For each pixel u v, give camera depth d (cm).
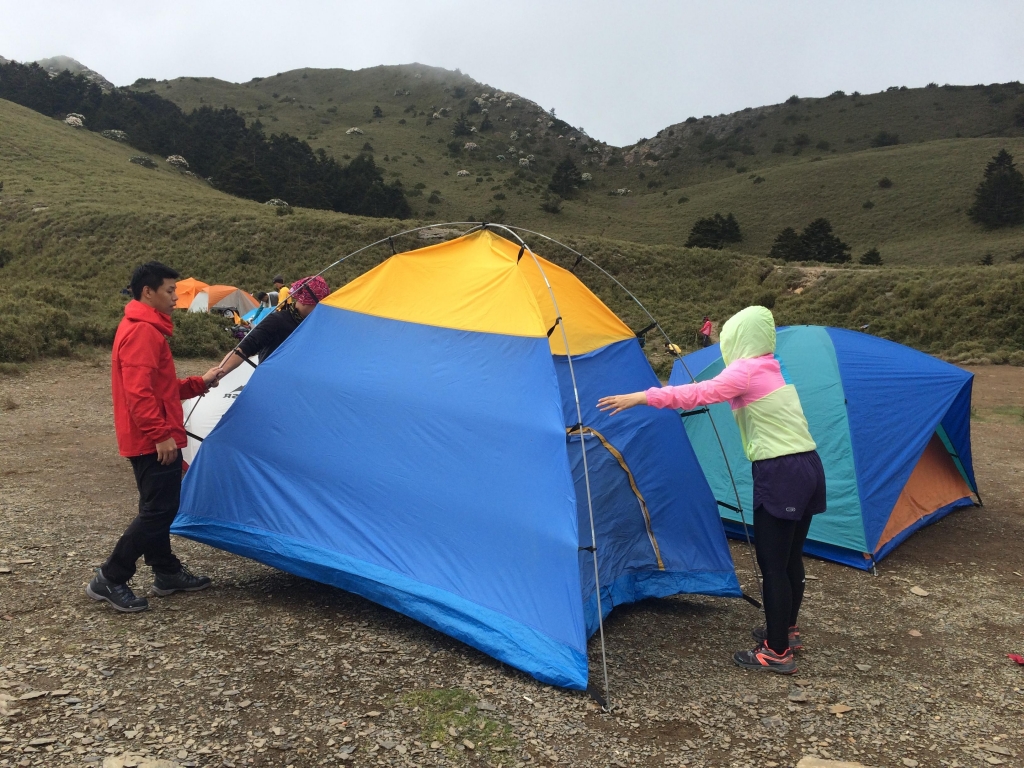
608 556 398
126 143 8819
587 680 308
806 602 459
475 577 346
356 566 374
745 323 351
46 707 257
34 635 316
